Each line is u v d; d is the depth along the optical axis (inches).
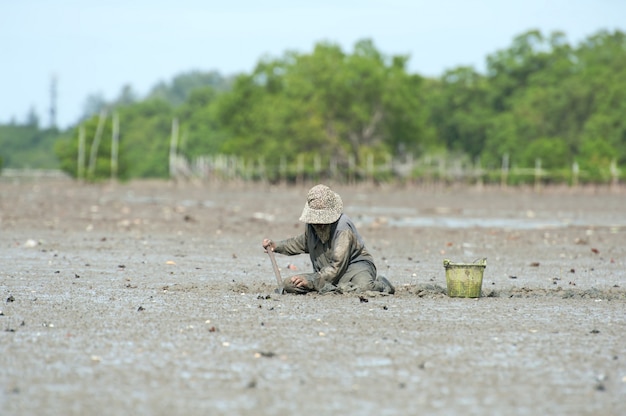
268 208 3408.0
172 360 734.5
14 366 708.0
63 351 762.8
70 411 594.2
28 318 915.4
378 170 7377.0
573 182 6427.2
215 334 840.9
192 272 1369.3
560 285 1279.5
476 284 1099.9
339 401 623.5
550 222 2787.9
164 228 2228.1
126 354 754.2
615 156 7869.1
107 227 2220.7
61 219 2452.0
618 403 628.1
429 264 1546.5
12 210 2815.0
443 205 3978.8
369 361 738.2
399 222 2694.4
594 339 840.9
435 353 770.8
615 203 4394.7
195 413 593.0
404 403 620.7
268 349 778.2
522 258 1669.5
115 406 606.5
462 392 649.6
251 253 1685.5
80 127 6943.9
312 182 7726.4
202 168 7244.1
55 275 1294.3
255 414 592.4
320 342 808.9
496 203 4271.7
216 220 2564.0
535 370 715.4
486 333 862.5
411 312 978.1
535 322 928.3
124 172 7509.8
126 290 1141.7
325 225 1125.1
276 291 1120.2
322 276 1114.1
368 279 1131.3
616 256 1723.7
